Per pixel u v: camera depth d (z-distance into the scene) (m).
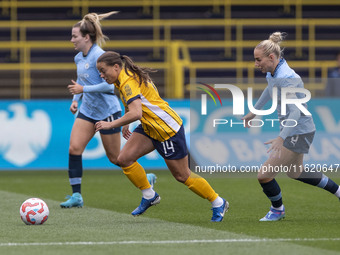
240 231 21.67
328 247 18.38
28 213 23.33
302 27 73.69
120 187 40.28
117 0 74.00
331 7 75.00
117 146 30.05
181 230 21.89
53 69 64.25
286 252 17.56
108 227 22.75
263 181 24.30
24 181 44.62
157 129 23.20
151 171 51.88
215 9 74.56
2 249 18.22
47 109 50.53
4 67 63.91
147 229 22.19
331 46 71.31
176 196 34.88
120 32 72.75
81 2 73.81
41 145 50.47
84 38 29.69
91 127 30.14
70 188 39.69
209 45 68.00
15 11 73.06
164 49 70.88
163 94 63.59
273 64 23.98
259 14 74.69
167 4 74.19
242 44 69.00
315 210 28.36
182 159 23.48
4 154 50.06
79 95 30.92
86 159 49.94
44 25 68.50
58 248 18.33
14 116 50.22
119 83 22.92
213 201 24.23
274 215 24.83
